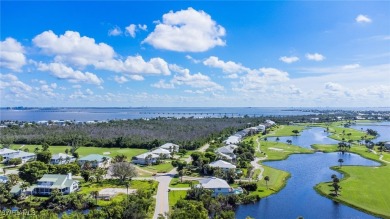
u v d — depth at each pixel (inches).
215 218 3951.8
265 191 5492.1
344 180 6274.6
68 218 3809.1
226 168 6589.6
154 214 4227.4
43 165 6013.8
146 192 4810.5
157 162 7696.9
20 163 7632.9
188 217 3567.9
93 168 7017.7
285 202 5014.8
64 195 4972.9
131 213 3932.1
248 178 6240.2
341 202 5000.0
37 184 5300.2
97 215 3868.1
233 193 5098.4
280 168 7475.4
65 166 6264.8
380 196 5255.9
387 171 7081.7
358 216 4473.4
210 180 5310.0
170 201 4783.5
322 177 6619.1
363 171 7062.0
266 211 4613.7
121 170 5944.9
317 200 5132.9
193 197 4872.0
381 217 4421.8
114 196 5039.4
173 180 6092.5
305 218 4379.9
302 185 6003.9
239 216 4404.5
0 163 7691.9
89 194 5014.8
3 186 4928.6
